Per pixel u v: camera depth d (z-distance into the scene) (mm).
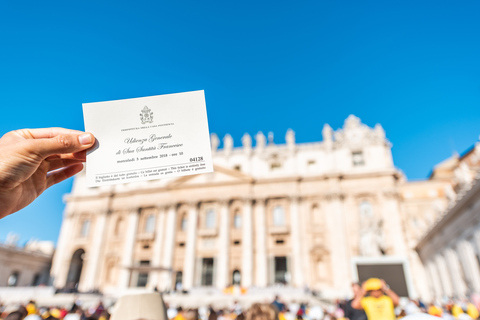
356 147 53406
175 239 53562
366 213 49344
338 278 45688
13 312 8922
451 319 14852
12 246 54281
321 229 49281
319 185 51938
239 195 53312
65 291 45000
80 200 60031
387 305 7379
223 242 50812
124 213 57781
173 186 56500
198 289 45188
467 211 26719
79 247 56438
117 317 4164
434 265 40719
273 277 48219
